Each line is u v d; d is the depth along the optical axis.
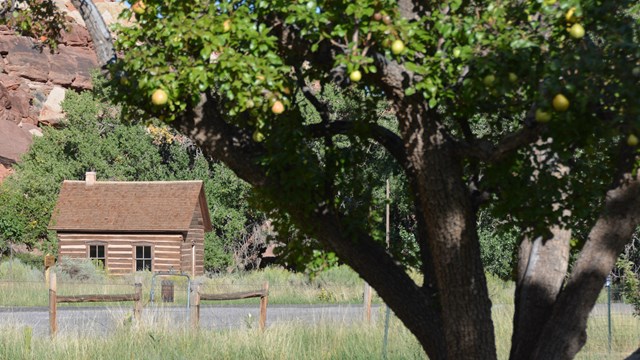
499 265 63.09
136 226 74.69
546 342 10.05
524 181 9.48
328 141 11.18
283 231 11.66
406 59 9.09
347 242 10.47
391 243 11.69
